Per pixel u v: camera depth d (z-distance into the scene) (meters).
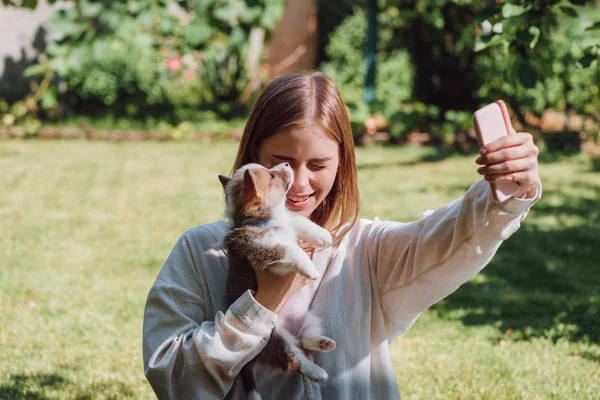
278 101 2.35
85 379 4.36
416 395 4.16
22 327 5.23
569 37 11.59
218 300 2.37
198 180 10.77
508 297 6.23
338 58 17.23
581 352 4.98
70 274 6.54
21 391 4.14
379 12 15.62
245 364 2.24
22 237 7.72
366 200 9.49
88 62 15.08
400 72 15.92
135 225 8.32
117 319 5.45
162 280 2.35
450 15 14.66
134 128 14.67
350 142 2.48
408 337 5.24
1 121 14.35
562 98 13.50
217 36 14.57
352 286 2.42
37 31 14.99
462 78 15.19
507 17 3.89
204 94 17.14
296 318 2.37
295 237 2.32
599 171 11.90
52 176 10.84
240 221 2.35
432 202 9.44
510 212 2.00
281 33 18.94
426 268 2.27
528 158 1.93
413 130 14.59
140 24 11.96
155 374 2.15
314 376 2.25
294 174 2.35
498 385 4.34
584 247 7.75
